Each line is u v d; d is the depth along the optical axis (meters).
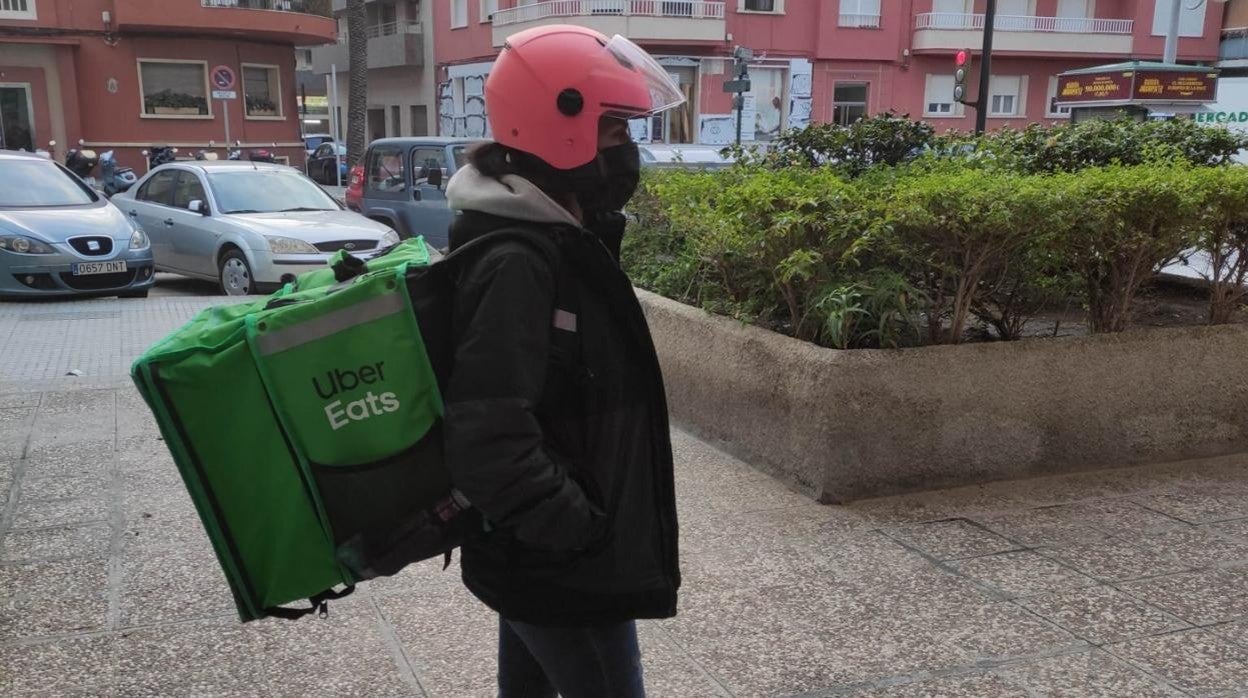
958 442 4.66
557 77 1.87
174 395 1.82
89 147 29.92
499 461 1.67
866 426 4.47
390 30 42.22
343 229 11.02
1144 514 4.42
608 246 2.06
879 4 33.62
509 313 1.71
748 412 4.98
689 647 3.28
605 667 1.99
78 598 3.56
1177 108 15.78
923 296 4.66
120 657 3.17
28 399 6.09
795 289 4.84
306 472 1.84
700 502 4.50
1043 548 4.04
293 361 1.82
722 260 5.19
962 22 34.22
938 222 4.27
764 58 32.75
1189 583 3.74
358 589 3.69
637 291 6.36
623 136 1.99
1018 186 4.40
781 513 4.38
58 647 3.22
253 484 1.87
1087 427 4.91
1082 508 4.48
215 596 3.59
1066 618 3.46
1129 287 5.08
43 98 28.94
